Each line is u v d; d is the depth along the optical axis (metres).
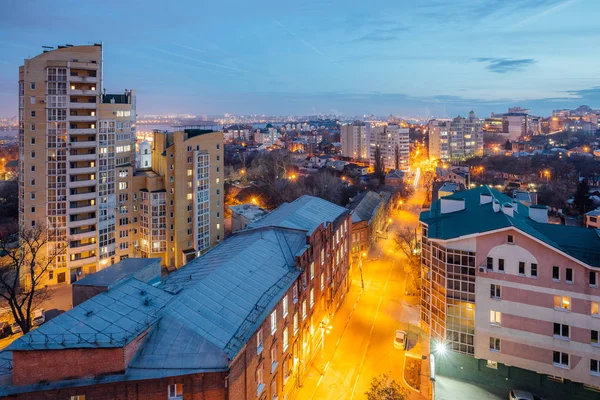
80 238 80.81
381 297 72.25
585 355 37.81
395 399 37.41
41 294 68.88
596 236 40.97
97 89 82.50
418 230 107.94
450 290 43.41
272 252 49.84
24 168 76.00
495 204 45.88
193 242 89.38
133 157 90.88
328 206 73.44
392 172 178.25
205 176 90.69
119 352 27.19
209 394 28.27
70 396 26.78
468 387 42.81
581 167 172.75
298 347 47.22
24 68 75.31
